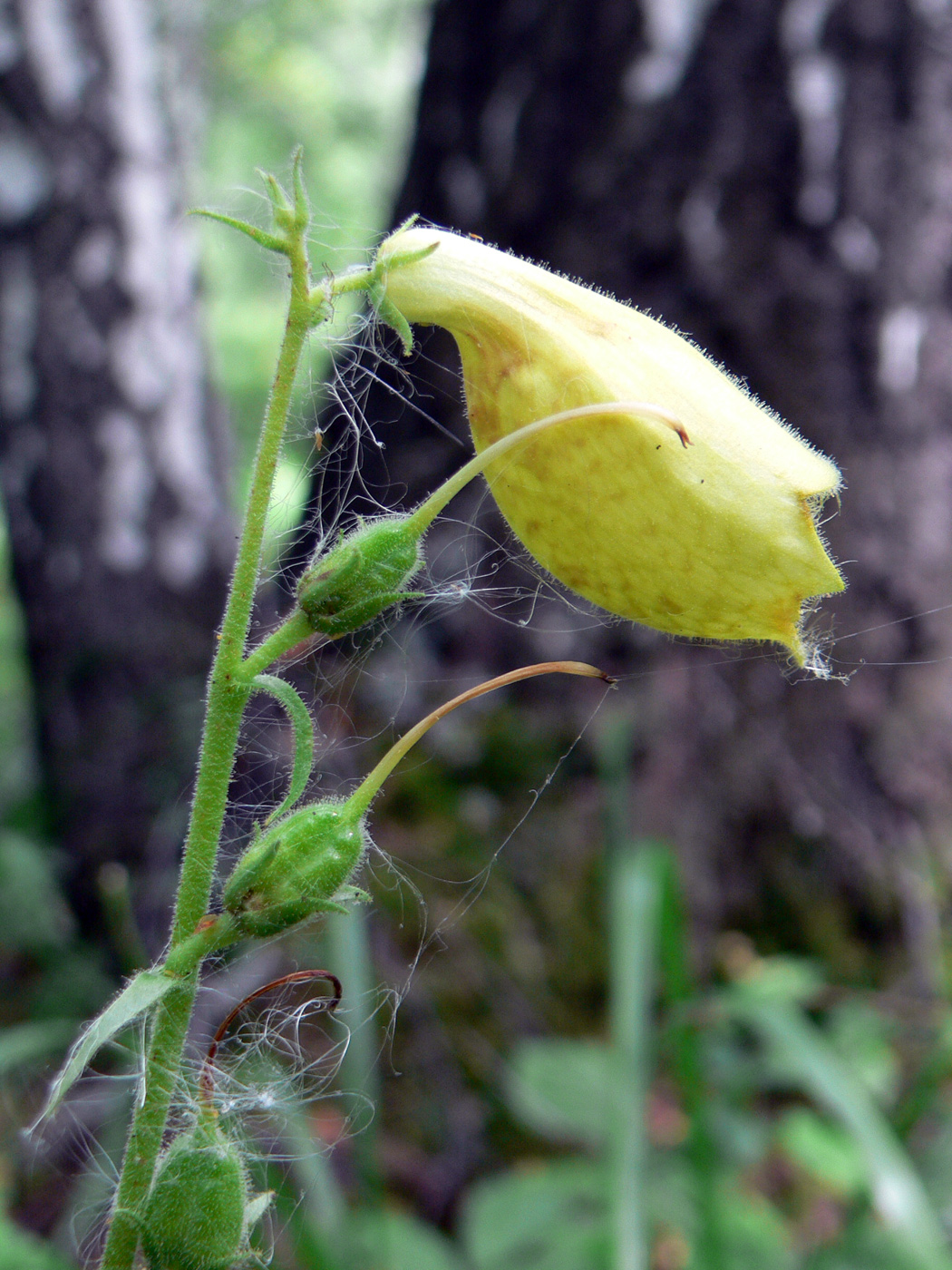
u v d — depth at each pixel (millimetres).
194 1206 87
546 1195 175
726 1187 183
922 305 231
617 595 97
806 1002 225
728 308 234
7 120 299
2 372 304
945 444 238
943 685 241
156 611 309
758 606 94
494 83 249
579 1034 219
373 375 118
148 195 311
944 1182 181
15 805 325
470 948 223
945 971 231
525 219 245
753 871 241
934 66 224
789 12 224
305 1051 207
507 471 97
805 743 241
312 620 87
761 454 91
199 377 324
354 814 88
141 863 287
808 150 227
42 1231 197
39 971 263
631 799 237
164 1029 88
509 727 245
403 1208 198
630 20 231
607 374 93
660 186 234
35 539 310
